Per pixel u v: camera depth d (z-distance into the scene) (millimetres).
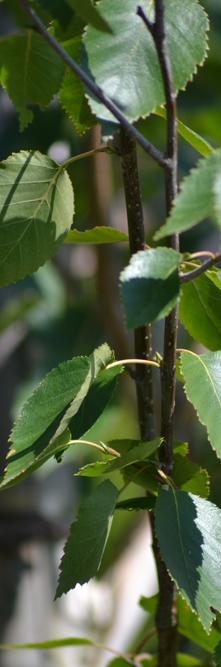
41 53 598
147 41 619
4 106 1185
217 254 591
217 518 636
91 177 1309
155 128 1281
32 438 634
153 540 703
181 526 629
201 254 598
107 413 1291
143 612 1289
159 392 1410
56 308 1400
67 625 1190
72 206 673
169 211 599
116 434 1461
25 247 667
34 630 1131
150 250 583
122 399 1400
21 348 1287
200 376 642
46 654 1143
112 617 1271
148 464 661
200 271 588
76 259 1556
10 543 1114
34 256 669
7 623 1110
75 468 1259
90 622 1236
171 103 587
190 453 1428
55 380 644
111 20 618
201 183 557
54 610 1169
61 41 646
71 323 1383
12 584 1118
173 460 680
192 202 556
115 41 615
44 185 661
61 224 671
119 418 1387
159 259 583
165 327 620
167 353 626
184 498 639
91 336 1387
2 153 1175
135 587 1329
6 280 669
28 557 1130
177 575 614
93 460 1295
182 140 1394
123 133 638
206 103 1305
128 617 1280
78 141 1257
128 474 670
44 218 666
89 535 638
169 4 630
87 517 638
